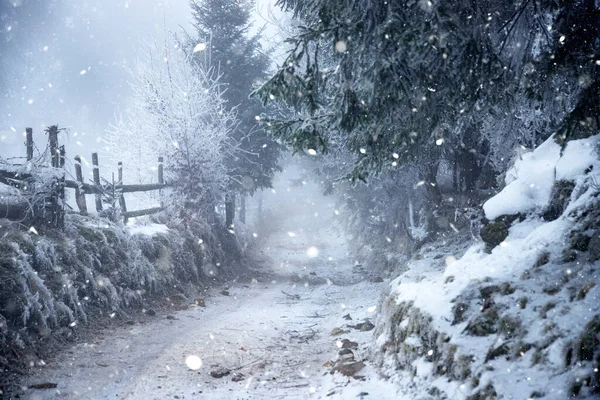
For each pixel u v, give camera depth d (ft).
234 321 33.14
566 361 12.47
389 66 20.65
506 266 18.48
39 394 18.31
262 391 19.21
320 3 22.20
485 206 23.82
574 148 22.66
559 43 19.88
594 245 16.58
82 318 27.37
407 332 19.13
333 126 24.25
